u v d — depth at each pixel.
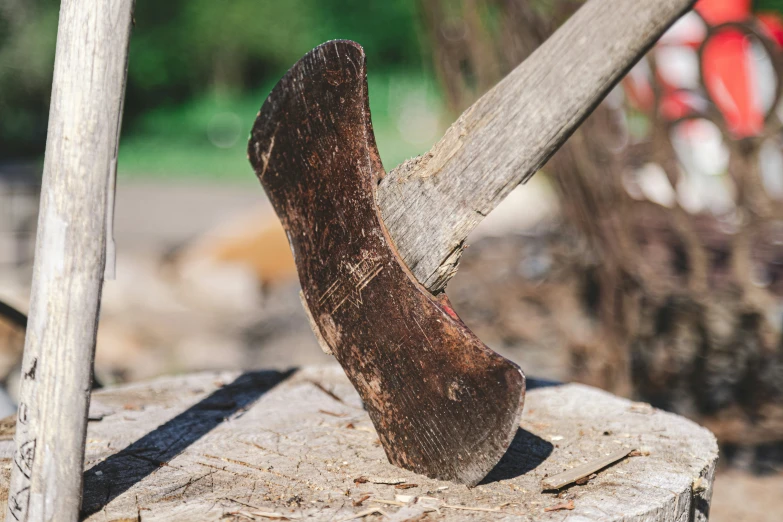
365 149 1.39
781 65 2.42
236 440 1.66
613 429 1.73
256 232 5.91
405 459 1.46
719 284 2.83
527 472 1.49
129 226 7.88
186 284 5.40
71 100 1.18
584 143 2.81
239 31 22.41
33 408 1.23
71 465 1.25
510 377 1.27
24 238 5.93
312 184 1.46
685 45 2.61
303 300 1.53
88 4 1.17
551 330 3.63
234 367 4.20
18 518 1.26
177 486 1.43
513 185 1.33
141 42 21.11
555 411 1.85
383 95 20.48
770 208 2.57
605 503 1.35
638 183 2.83
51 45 11.12
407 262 1.38
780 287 2.91
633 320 2.97
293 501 1.36
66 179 1.19
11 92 12.89
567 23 1.31
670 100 2.79
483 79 3.18
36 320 1.22
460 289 4.22
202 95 22.72
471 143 1.34
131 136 18.50
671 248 3.06
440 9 3.28
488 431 1.31
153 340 4.53
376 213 1.38
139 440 1.66
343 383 2.09
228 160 15.02
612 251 2.90
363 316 1.43
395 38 22.84
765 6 5.41
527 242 4.49
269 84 23.92
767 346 2.75
